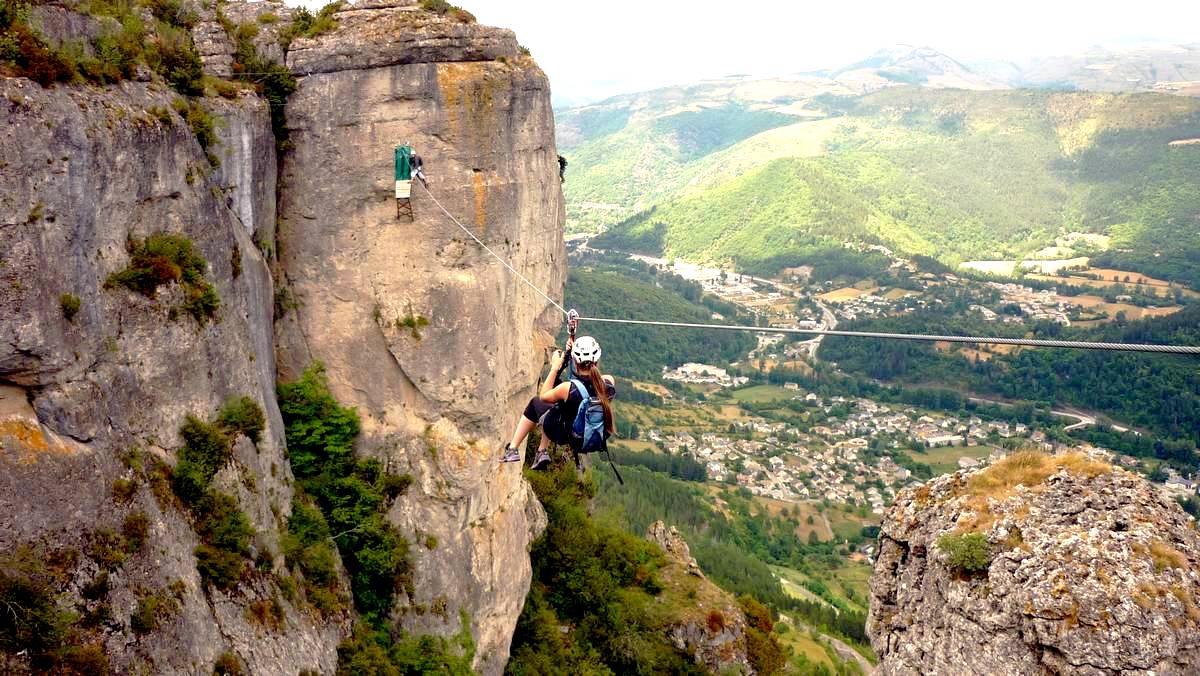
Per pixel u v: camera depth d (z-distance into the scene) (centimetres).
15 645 1212
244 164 2042
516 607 2616
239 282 1938
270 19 2228
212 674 1519
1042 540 1642
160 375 1641
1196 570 1548
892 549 1981
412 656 2216
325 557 2073
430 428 2298
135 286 1593
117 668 1324
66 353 1404
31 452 1318
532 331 2658
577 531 3341
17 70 1388
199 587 1593
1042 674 1566
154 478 1573
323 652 1934
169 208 1700
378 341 2270
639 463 13000
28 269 1350
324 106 2195
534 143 2470
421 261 2239
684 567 3759
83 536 1355
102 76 1580
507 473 2559
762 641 3462
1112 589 1524
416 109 2172
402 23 2180
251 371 1952
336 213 2238
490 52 2255
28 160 1366
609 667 3111
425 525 2294
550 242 2750
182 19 2100
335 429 2266
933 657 1770
